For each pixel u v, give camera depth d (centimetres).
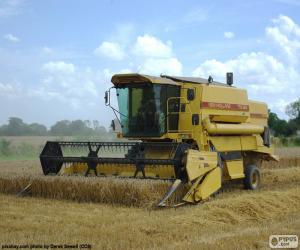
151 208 1205
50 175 1460
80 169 1488
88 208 1201
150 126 1445
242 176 1609
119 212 1148
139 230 941
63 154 1512
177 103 1477
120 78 1458
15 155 3328
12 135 6156
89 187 1307
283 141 4603
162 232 934
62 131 4791
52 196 1377
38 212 1133
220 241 851
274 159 1864
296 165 2570
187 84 1482
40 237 880
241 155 1634
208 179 1334
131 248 816
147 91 1437
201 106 1443
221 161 1509
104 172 1434
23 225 973
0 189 1487
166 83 1437
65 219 1043
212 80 1552
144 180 1271
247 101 1664
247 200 1227
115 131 1520
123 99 1492
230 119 1572
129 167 1392
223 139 1538
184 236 907
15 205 1238
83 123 3366
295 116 5638
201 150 1433
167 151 1357
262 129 1745
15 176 1469
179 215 1103
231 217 1102
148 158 1344
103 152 1433
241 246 820
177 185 1246
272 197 1314
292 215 1167
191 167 1277
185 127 1460
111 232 914
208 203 1234
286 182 1881
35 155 3434
